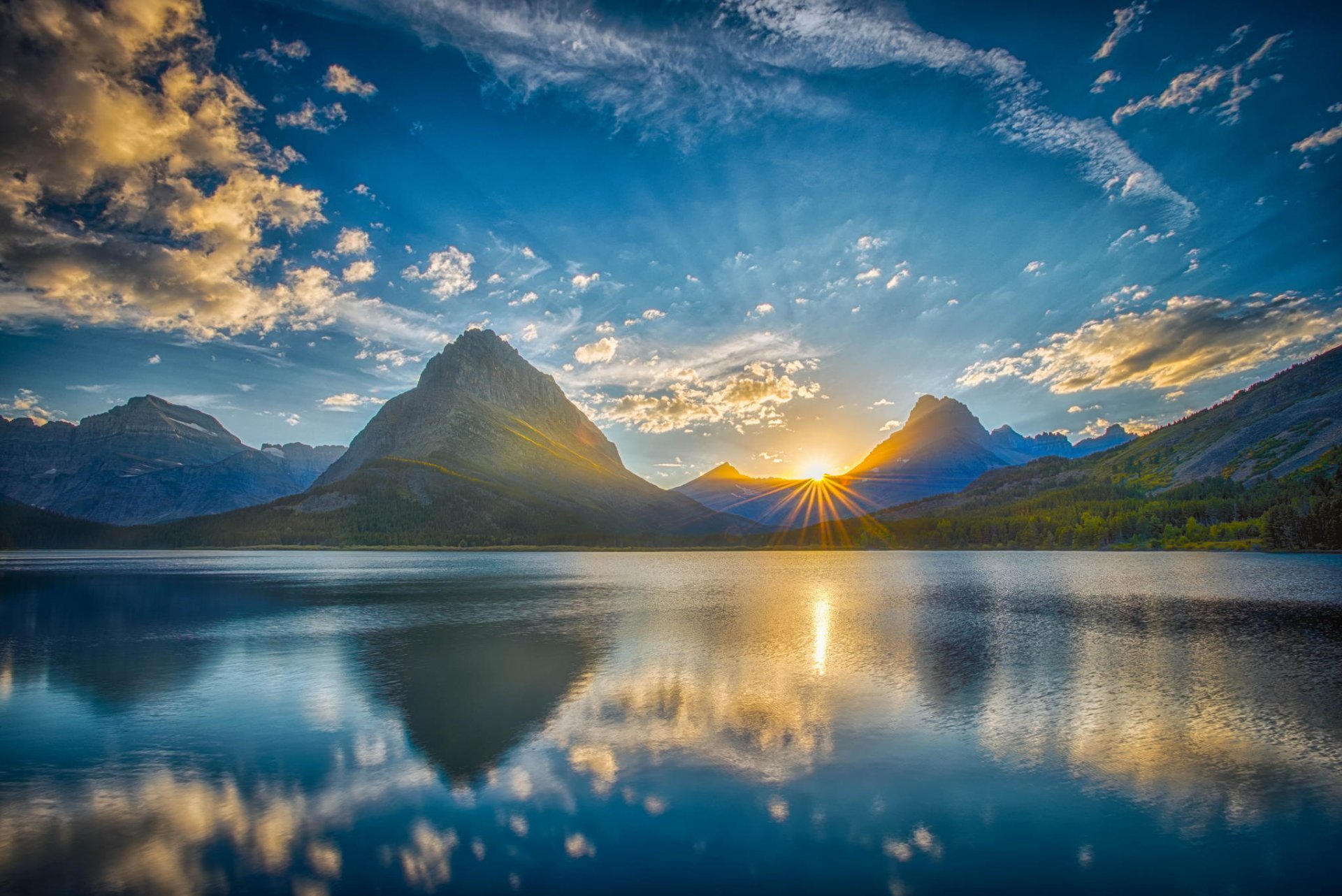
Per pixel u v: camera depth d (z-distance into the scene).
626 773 24.02
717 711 31.48
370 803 21.70
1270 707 31.88
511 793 22.42
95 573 151.38
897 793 22.19
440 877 17.20
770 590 102.06
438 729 29.19
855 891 16.48
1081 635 53.78
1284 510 195.75
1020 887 16.70
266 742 27.67
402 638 54.16
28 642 53.19
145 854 18.50
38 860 18.17
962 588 102.19
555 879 17.09
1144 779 23.41
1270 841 19.05
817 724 29.42
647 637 53.91
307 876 17.33
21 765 25.27
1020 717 30.33
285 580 127.75
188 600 88.38
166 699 34.56
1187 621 61.59
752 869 17.52
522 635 55.34
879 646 49.16
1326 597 81.44
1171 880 17.03
